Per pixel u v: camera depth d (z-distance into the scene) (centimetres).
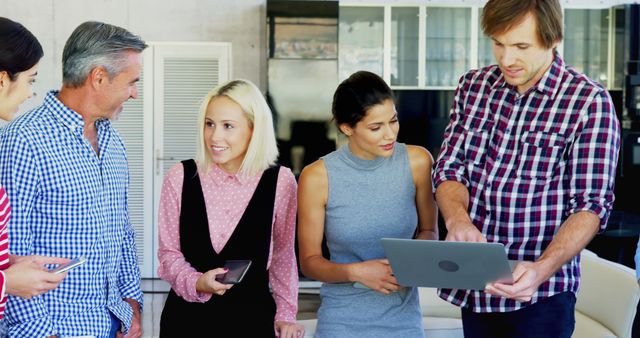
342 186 271
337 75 836
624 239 855
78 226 251
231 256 268
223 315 264
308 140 835
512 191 255
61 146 248
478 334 266
